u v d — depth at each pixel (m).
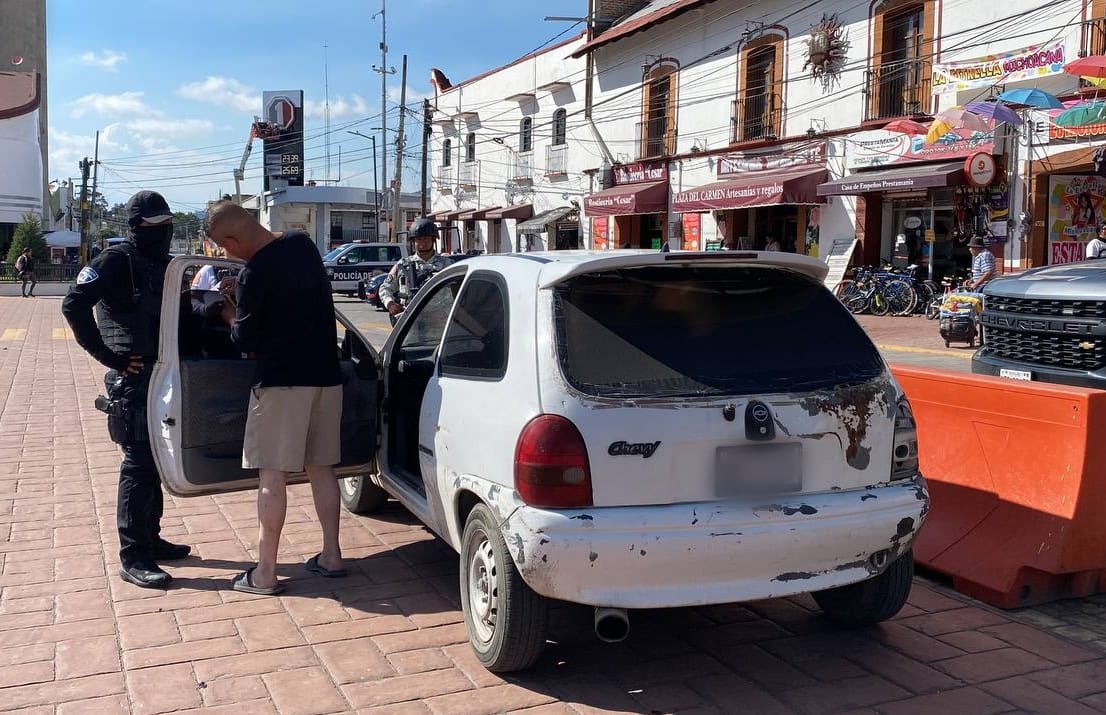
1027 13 16.73
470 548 3.73
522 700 3.44
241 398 4.63
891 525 3.53
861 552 3.51
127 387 4.58
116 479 6.59
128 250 4.51
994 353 6.06
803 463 3.47
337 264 33.22
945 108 18.05
